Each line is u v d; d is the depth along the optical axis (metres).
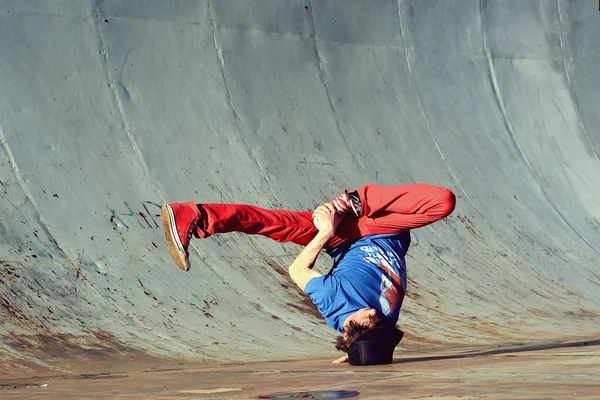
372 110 12.72
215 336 7.38
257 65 11.83
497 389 2.96
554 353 4.98
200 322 7.68
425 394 2.88
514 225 12.41
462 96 14.09
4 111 9.28
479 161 13.29
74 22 10.38
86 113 9.83
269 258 9.42
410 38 13.94
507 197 12.97
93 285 7.86
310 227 4.79
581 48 16.14
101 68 10.30
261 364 5.73
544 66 15.54
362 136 12.22
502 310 9.74
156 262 8.58
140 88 10.48
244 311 8.15
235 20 11.92
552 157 14.35
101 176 9.34
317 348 7.30
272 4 12.39
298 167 11.06
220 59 11.48
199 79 11.09
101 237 8.60
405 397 2.81
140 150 9.89
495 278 10.77
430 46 14.14
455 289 10.09
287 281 9.08
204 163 10.26
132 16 10.92
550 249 12.19
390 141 12.49
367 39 13.38
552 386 2.99
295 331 7.86
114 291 7.87
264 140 11.09
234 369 5.00
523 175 13.62
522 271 11.26
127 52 10.63
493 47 15.03
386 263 4.58
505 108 14.55
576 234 12.90
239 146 10.77
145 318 7.53
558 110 15.16
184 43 11.23
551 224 12.88
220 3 11.84
